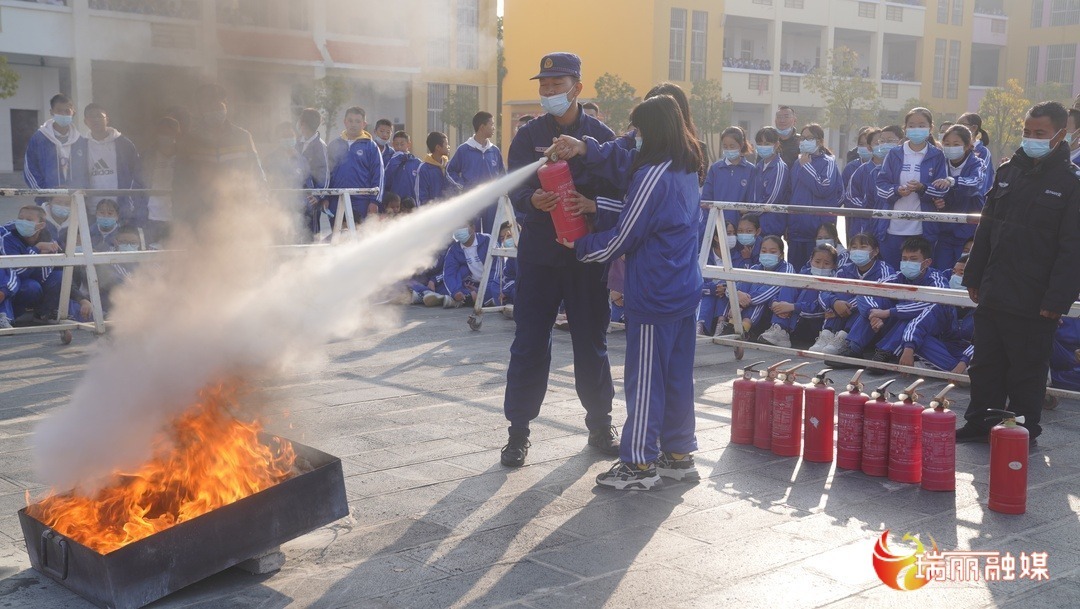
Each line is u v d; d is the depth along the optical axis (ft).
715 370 21.84
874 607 9.78
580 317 14.51
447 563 10.80
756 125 125.39
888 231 25.46
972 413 16.33
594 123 14.52
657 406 13.28
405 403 18.04
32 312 26.13
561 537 11.60
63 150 25.48
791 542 11.54
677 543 11.45
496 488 13.34
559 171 13.21
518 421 14.49
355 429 16.21
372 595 9.98
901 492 13.51
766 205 21.83
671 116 12.78
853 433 14.39
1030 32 146.51
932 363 21.17
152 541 9.36
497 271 30.37
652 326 13.03
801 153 28.43
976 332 16.12
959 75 141.18
